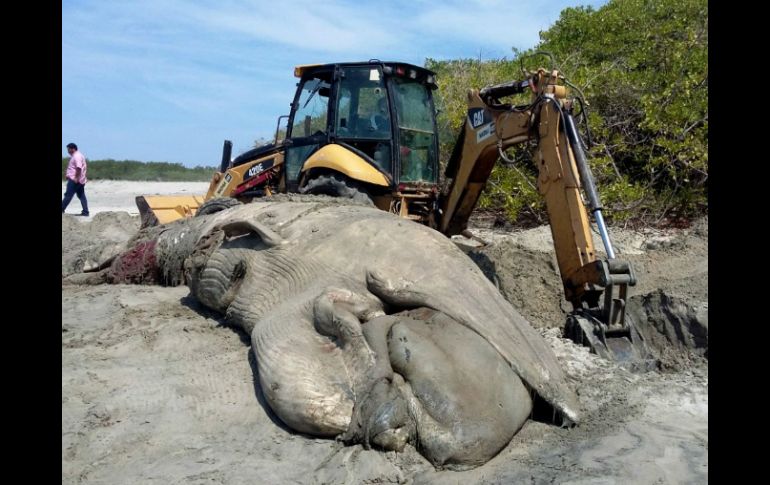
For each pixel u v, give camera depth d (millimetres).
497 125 6742
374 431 3988
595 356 5152
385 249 5160
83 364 5441
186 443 4223
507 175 10781
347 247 5348
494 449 3932
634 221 10508
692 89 10336
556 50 12688
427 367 4156
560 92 6102
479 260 7492
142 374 5188
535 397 4336
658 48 11586
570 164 5820
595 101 11188
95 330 6402
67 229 11562
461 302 4598
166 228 8500
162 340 5918
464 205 7684
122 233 11414
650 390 4738
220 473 3859
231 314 5906
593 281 5453
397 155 8469
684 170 10250
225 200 8547
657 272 7102
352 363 4426
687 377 4941
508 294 6730
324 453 4062
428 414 4016
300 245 5707
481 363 4195
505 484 3674
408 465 3916
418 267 4922
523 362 4301
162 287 7809
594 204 5672
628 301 5766
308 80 9227
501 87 6766
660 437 4082
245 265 5941
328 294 4875
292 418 4270
